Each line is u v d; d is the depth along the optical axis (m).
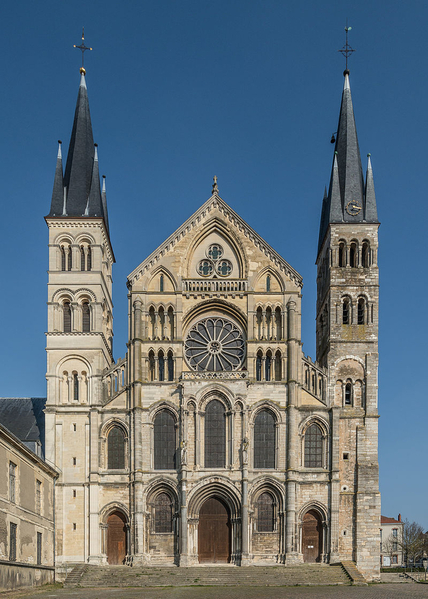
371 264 88.88
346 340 86.75
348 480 83.31
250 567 77.62
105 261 92.94
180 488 81.38
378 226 89.94
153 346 85.81
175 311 86.56
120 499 82.00
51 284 87.00
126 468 83.00
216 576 74.56
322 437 84.31
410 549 155.62
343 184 91.88
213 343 87.19
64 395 85.06
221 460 83.00
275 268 88.00
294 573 75.25
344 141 94.06
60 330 86.38
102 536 81.12
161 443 83.75
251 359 85.44
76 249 87.94
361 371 86.38
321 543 81.69
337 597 58.44
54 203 89.38
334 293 88.12
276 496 82.12
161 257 88.25
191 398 83.25
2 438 59.47
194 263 88.75
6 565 60.09
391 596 59.56
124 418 84.12
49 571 76.62
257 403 84.12
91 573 75.50
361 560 80.31
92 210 89.00
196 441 82.50
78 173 91.12
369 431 84.44
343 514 82.19
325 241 93.38
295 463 82.31
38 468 73.00
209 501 82.88
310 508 82.12
